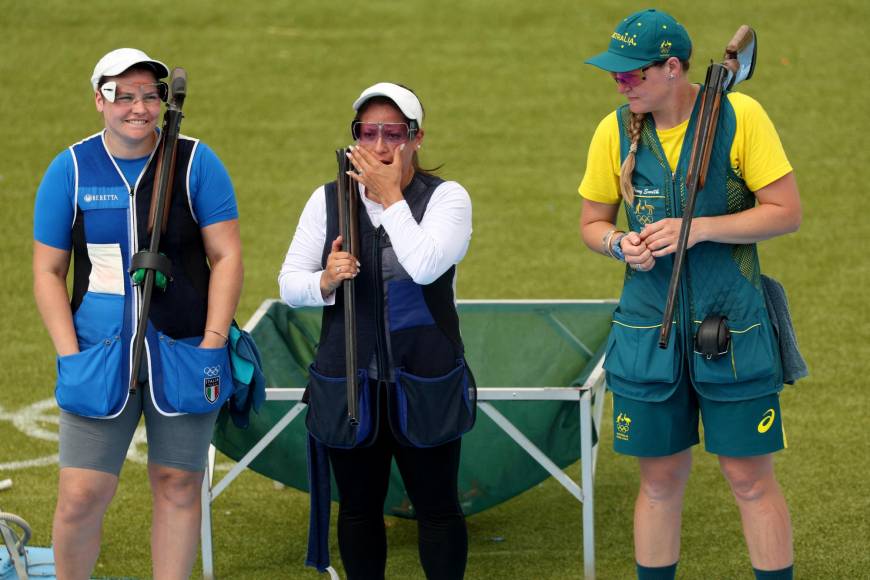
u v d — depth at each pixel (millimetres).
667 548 14094
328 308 13516
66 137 38594
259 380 13859
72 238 13242
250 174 35781
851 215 32500
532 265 29562
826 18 48938
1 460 19969
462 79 43844
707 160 12844
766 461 13664
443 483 13594
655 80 12945
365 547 13883
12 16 48469
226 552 16984
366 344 13203
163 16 49062
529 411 16234
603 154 13719
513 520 17953
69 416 13195
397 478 16406
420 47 46812
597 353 19609
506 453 16438
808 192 34219
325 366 13398
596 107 41344
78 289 13273
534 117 40500
